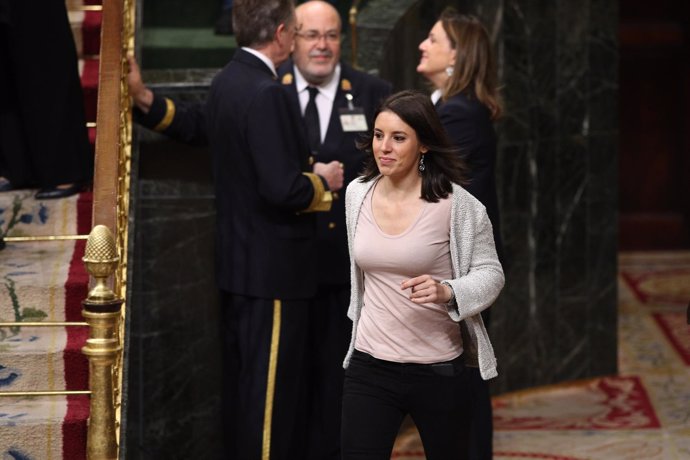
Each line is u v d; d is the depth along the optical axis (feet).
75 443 55.11
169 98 69.77
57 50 65.46
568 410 87.66
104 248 51.08
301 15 68.64
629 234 141.28
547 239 92.43
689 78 137.69
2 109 66.59
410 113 50.08
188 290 71.26
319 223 69.36
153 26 88.17
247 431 64.95
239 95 63.41
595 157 93.56
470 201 51.49
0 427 54.34
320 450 70.59
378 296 51.57
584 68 92.27
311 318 69.87
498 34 88.07
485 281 50.55
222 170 65.41
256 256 64.85
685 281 127.54
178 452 71.92
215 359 71.97
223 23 84.94
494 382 90.79
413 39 82.43
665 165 140.05
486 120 64.39
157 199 70.44
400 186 51.29
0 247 63.26
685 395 90.33
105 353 51.37
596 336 94.94
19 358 57.47
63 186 67.21
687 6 136.67
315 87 69.97
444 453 52.42
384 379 51.37
